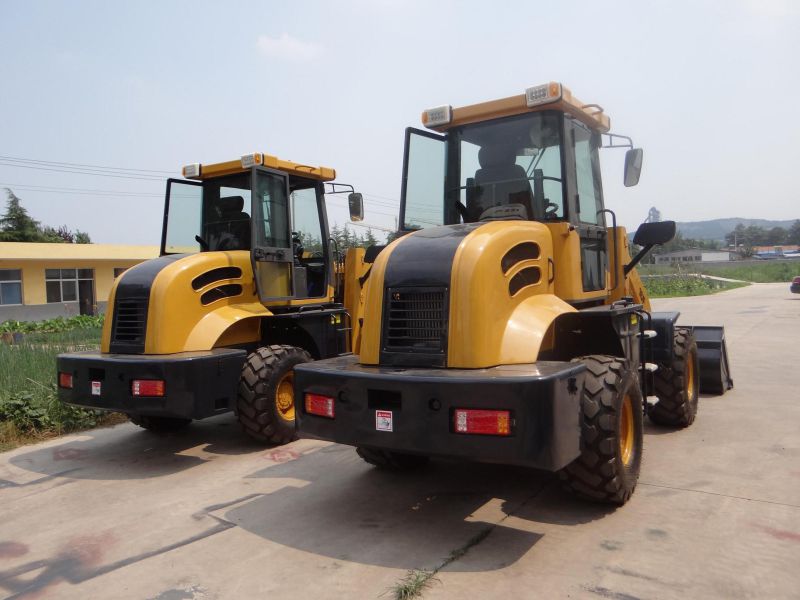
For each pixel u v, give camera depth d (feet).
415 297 11.98
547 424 10.17
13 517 13.33
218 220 21.33
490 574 10.03
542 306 12.70
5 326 62.90
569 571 10.02
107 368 16.37
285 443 18.58
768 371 27.76
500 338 11.69
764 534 11.05
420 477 15.07
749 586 9.32
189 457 17.56
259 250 19.27
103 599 9.77
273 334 21.20
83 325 67.00
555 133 14.83
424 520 12.39
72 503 14.10
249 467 16.39
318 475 15.51
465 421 10.36
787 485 13.47
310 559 10.84
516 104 14.87
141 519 12.98
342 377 11.59
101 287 80.28
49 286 75.31
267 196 19.99
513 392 10.12
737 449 16.24
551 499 13.26
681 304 77.46
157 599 9.70
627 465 12.83
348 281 22.98
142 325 17.11
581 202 15.72
